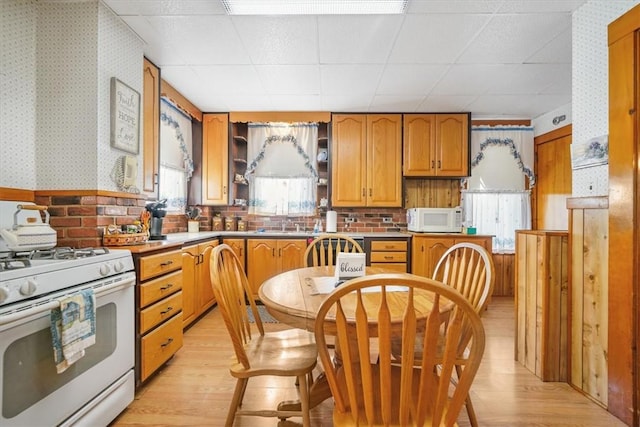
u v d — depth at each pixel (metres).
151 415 1.68
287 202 4.18
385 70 2.84
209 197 3.96
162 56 2.60
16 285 1.11
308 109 3.89
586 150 1.92
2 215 1.67
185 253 2.75
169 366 2.19
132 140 2.27
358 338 0.91
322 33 2.28
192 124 3.94
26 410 1.17
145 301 1.85
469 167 3.88
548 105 3.71
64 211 1.95
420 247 3.58
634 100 1.60
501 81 3.07
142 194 2.42
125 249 1.82
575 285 1.96
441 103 3.65
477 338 0.90
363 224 4.21
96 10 1.96
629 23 1.62
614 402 1.69
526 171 4.18
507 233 4.18
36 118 1.96
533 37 2.32
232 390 1.91
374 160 3.91
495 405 1.79
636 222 1.60
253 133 4.14
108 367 1.56
